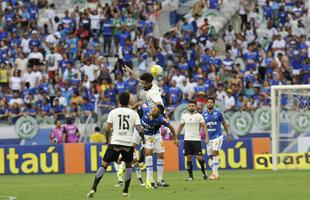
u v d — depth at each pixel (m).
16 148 76.44
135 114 43.56
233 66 94.81
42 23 107.00
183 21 103.00
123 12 103.62
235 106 83.81
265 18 109.94
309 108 75.19
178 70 90.56
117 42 100.81
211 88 89.00
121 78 88.19
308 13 110.25
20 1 107.88
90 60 93.38
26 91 87.81
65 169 76.62
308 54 98.50
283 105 75.38
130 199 43.12
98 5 106.06
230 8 110.81
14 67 93.88
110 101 85.69
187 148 59.59
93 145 77.12
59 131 80.12
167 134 79.44
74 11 103.19
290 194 45.22
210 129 60.59
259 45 99.25
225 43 103.81
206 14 109.62
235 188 50.28
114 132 43.62
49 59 93.00
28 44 97.81
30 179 67.06
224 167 76.44
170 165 76.38
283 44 100.50
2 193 50.38
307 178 59.41
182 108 82.31
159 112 49.91
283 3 110.56
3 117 82.31
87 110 83.94
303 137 75.25
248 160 76.44
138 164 54.81
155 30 105.19
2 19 105.69
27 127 82.25
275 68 96.06
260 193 46.12
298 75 96.25
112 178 65.19
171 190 49.06
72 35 99.25
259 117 82.25
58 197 46.06
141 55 98.00
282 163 75.12
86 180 63.41
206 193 46.50
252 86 90.50
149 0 108.50
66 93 86.50
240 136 82.56
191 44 98.75
